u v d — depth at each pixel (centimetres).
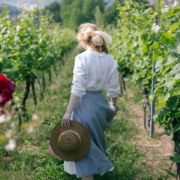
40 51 470
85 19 5694
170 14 232
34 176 254
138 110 550
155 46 222
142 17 279
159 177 266
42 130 365
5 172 251
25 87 413
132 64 450
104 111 219
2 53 261
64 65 1447
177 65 196
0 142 307
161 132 409
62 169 262
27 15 460
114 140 360
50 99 607
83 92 202
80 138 202
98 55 210
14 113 114
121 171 268
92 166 204
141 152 333
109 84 229
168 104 211
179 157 212
